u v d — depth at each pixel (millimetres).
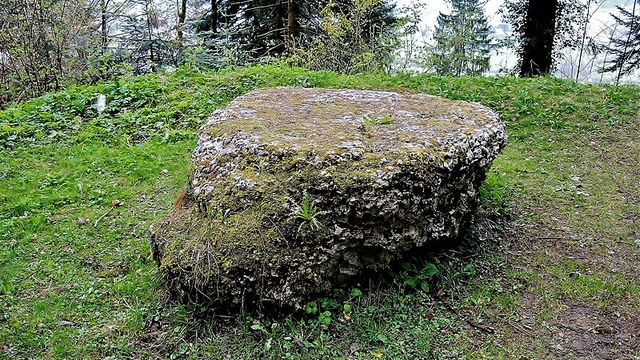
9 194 4301
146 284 3008
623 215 4113
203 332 2588
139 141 5645
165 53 9148
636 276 3260
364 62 9742
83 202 4188
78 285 3043
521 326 2748
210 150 3131
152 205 4148
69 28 9391
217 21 13594
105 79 9000
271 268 2533
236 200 2719
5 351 2473
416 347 2533
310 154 2705
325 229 2590
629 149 5500
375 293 2807
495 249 3480
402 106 3801
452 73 9844
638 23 10359
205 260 2611
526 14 10516
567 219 4035
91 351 2500
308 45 11234
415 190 2723
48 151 5316
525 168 5066
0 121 6016
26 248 3477
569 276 3230
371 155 2699
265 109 3637
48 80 9156
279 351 2461
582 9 10438
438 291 2943
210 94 6652
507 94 7047
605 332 2721
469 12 10242
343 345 2510
